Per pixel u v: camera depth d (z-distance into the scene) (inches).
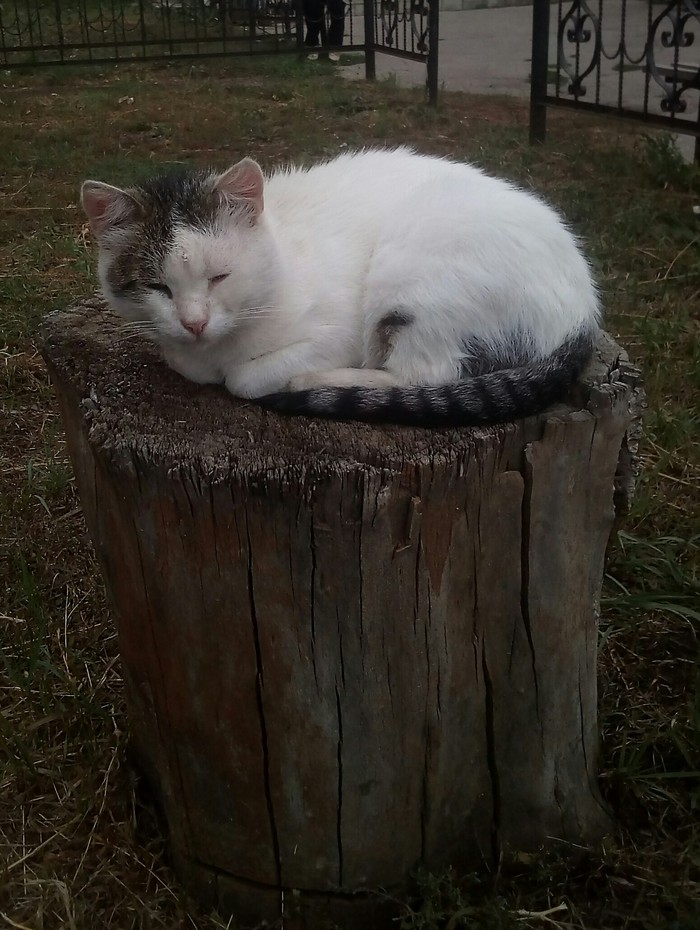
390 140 87.0
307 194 30.4
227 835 28.3
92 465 26.3
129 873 29.4
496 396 24.7
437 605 25.2
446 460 23.6
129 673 28.7
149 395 26.8
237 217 27.0
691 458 43.3
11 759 31.7
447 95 108.2
